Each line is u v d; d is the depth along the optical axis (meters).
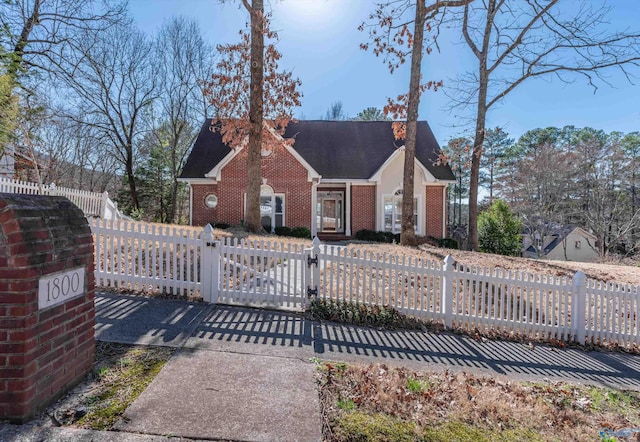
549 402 3.68
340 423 2.75
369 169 18.66
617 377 4.57
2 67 8.38
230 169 16.61
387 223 18.06
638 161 25.70
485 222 19.00
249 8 11.65
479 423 2.99
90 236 3.19
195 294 5.71
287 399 3.06
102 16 14.58
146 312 4.94
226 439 2.48
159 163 26.34
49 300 2.61
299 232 16.45
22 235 2.37
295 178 17.08
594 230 27.11
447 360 4.50
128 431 2.47
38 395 2.51
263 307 5.64
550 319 6.10
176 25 25.52
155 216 27.20
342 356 4.22
